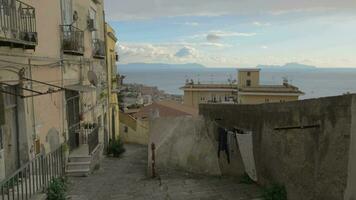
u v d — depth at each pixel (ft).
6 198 25.67
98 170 47.73
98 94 66.90
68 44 43.29
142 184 38.24
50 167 33.73
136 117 116.26
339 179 22.00
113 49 93.81
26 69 32.32
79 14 53.01
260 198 30.42
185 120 45.55
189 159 43.50
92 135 49.24
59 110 41.45
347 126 21.16
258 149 35.45
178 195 32.60
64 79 43.57
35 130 34.17
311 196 25.58
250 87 165.89
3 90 28.19
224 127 42.63
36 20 34.50
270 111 32.50
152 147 42.57
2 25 27.07
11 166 30.76
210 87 190.90
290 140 28.78
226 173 41.70
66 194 32.73
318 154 24.59
